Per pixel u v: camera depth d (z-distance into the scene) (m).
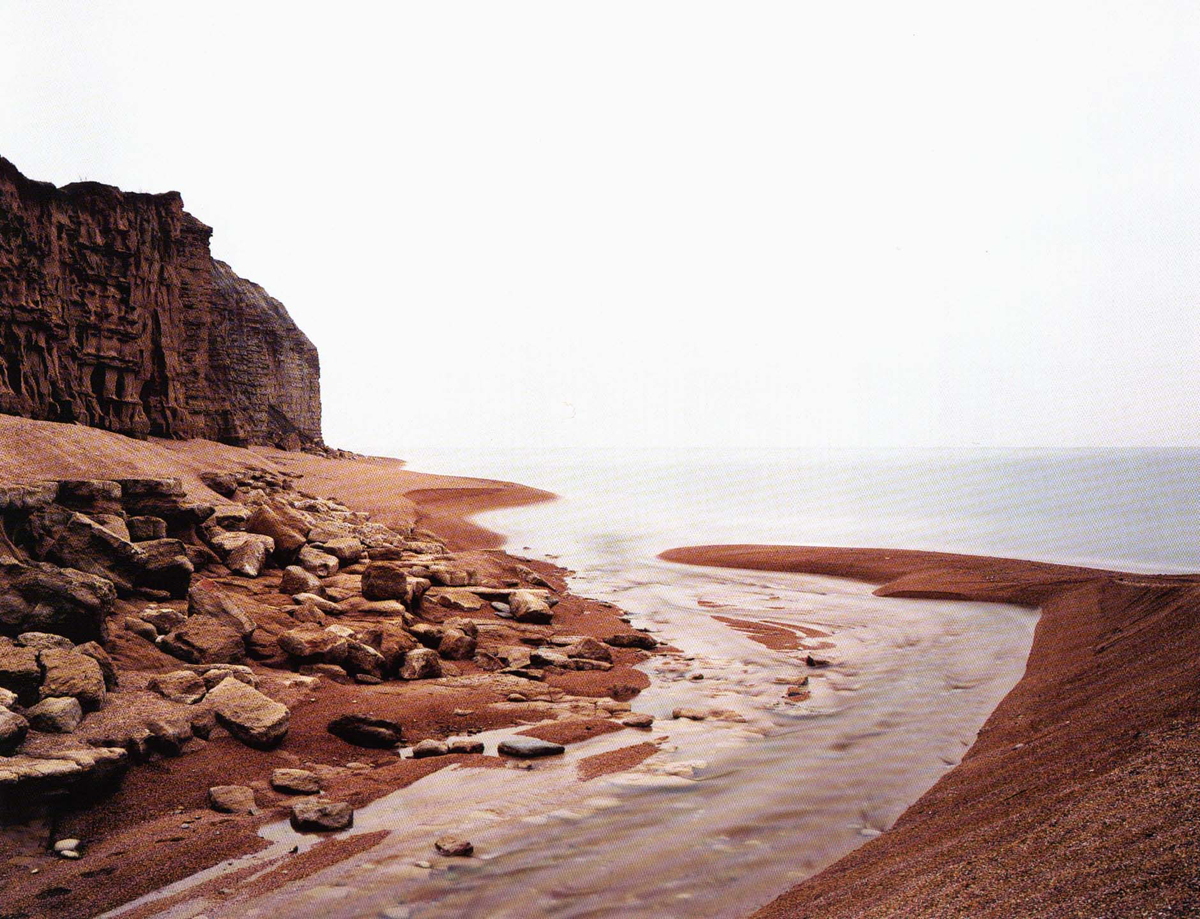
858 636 23.17
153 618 16.05
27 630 13.16
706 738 13.45
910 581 33.25
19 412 31.61
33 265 33.38
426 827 9.67
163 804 10.05
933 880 6.57
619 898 7.90
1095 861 5.68
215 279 69.38
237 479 38.75
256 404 74.12
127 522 20.50
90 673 11.84
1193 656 12.05
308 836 9.39
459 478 87.19
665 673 18.73
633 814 10.07
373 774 11.54
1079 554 44.38
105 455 27.53
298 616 19.03
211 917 7.52
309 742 12.58
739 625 25.16
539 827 9.66
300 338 91.12
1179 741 8.08
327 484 57.75
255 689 13.56
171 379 43.94
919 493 91.38
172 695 12.73
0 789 8.74
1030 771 9.56
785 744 13.06
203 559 22.64
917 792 10.75
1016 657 19.69
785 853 8.91
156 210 43.12
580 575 37.28
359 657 16.50
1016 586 29.86
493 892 8.04
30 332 33.25
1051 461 177.25
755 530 58.06
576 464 171.50
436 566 28.22
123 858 8.65
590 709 15.28
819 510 72.88
